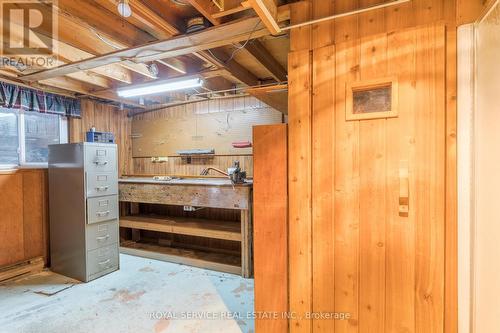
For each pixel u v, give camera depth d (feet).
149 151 14.74
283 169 5.92
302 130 5.73
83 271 9.62
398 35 4.93
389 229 5.09
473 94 4.45
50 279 9.86
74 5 5.79
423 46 4.78
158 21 5.96
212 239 12.84
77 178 9.74
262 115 12.21
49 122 11.91
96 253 9.92
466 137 4.52
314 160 5.65
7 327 6.92
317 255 5.69
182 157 13.89
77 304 8.05
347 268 5.44
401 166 4.97
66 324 7.05
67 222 10.04
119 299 8.36
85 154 9.62
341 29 5.40
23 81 9.98
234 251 12.35
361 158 5.26
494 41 3.79
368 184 5.23
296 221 5.85
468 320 4.58
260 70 10.67
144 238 14.47
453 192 4.67
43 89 10.96
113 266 10.53
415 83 4.84
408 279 4.97
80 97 12.55
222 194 10.30
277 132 5.96
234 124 12.76
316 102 5.59
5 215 9.99
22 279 9.84
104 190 10.25
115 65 10.01
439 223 4.75
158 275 10.21
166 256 11.87
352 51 5.28
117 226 10.74
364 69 5.19
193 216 13.37
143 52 7.16
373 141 5.16
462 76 4.54
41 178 11.02
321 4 5.57
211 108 13.24
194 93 13.06
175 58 9.02
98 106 13.58
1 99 9.93
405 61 4.89
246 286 9.26
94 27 6.19
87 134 12.00
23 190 10.49
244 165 12.58
